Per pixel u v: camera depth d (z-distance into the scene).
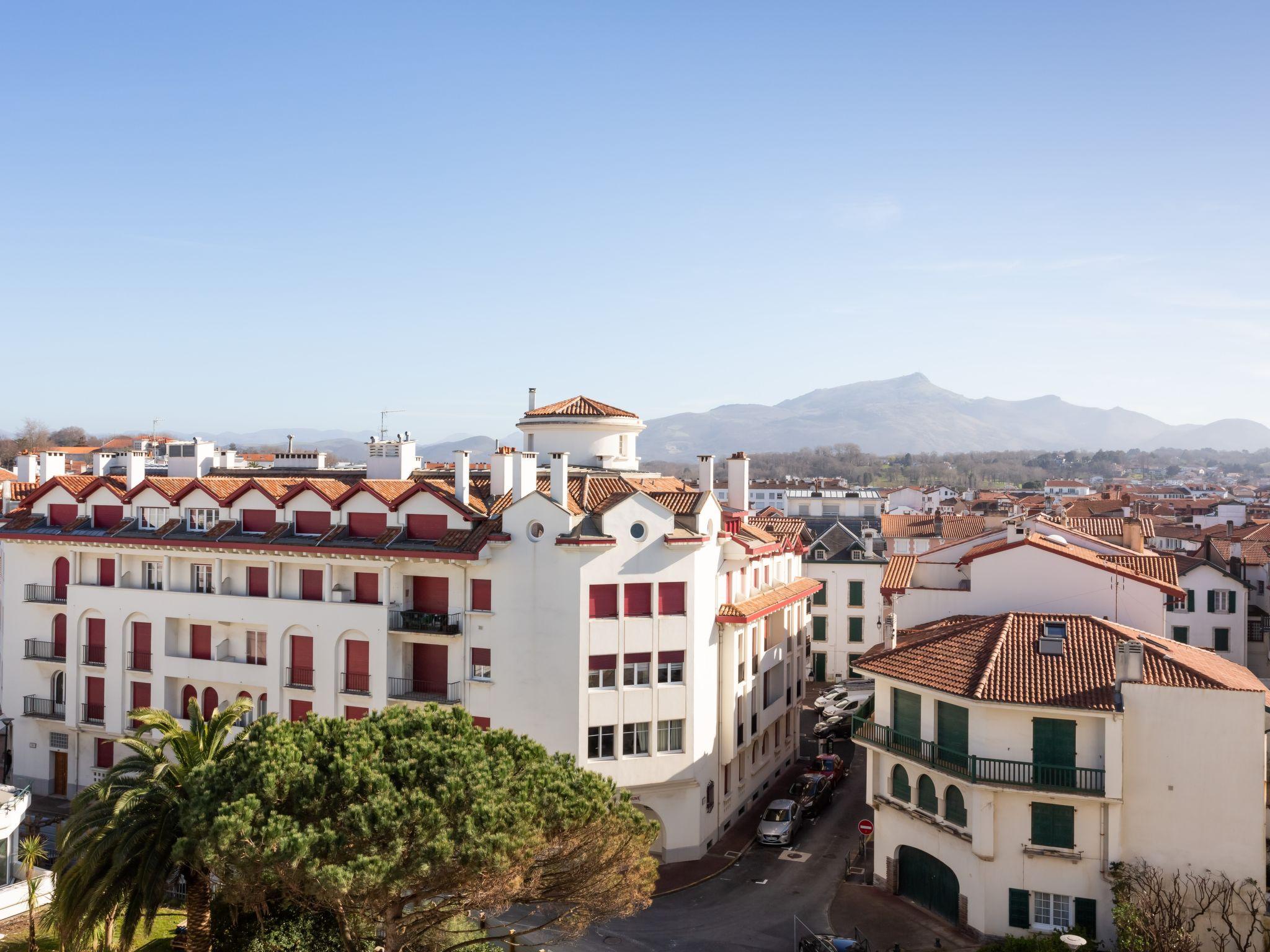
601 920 28.64
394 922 27.42
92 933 32.03
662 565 47.09
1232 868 35.28
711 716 49.31
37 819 51.12
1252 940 34.81
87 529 56.09
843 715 70.25
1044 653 39.38
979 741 38.03
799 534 70.88
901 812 42.47
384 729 29.06
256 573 52.03
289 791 26.23
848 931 39.78
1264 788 35.28
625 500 46.56
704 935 39.91
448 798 25.67
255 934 30.81
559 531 45.97
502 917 41.50
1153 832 36.06
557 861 27.36
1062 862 36.78
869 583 87.31
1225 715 35.53
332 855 24.70
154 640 53.50
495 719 46.62
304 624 49.94
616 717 46.28
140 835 30.25
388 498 49.16
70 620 55.41
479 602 47.69
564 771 28.94
